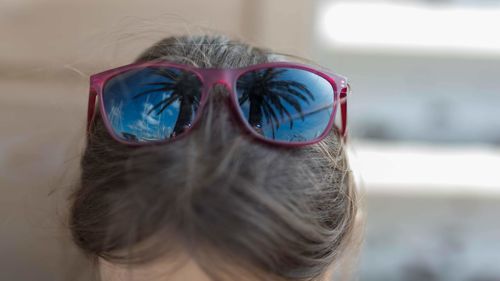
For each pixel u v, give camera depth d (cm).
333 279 58
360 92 84
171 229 44
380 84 84
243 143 45
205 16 70
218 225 44
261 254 44
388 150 85
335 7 82
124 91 47
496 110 87
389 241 83
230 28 70
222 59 50
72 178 57
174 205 44
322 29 79
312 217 47
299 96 47
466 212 81
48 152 69
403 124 86
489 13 85
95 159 49
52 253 67
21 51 70
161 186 44
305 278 47
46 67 69
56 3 69
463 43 82
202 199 44
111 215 46
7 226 70
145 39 61
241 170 44
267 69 47
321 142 49
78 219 50
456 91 85
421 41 82
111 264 48
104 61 62
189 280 46
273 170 45
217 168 44
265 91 47
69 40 69
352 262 58
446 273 84
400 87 85
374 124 86
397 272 84
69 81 68
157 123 46
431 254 83
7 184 70
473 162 84
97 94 48
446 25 83
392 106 85
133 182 45
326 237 48
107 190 47
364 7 83
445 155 85
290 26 71
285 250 45
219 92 46
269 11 71
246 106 46
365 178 78
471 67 84
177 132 46
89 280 60
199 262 44
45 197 68
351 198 53
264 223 44
